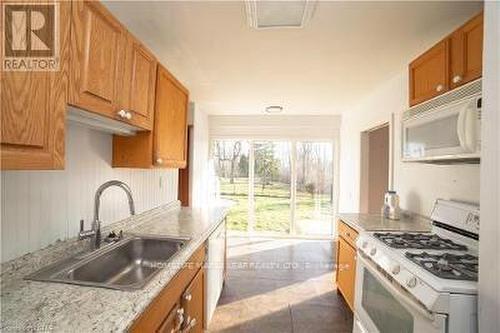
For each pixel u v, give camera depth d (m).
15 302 0.94
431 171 2.25
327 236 5.07
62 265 1.31
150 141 1.85
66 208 1.50
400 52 2.21
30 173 1.26
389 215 2.56
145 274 1.74
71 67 1.00
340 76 2.82
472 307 1.07
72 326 0.81
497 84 0.95
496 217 0.95
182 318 1.42
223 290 2.93
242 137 5.09
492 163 0.97
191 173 4.21
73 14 1.00
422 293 1.14
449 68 1.63
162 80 1.96
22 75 0.80
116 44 1.32
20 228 1.21
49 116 0.88
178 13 1.67
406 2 1.55
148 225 2.22
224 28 1.86
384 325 1.52
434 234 1.94
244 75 2.82
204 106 4.43
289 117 5.01
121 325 0.82
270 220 5.20
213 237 2.31
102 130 1.71
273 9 1.63
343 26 1.81
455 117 1.43
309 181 5.12
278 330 2.24
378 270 1.58
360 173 3.94
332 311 2.53
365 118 3.73
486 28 0.99
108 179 1.88
